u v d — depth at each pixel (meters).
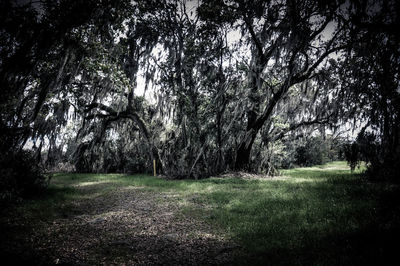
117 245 4.40
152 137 20.55
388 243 3.45
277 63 15.37
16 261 3.61
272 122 19.89
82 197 9.29
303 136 26.91
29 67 8.80
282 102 19.81
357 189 8.11
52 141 17.08
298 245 3.85
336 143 16.23
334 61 14.45
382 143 10.52
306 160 34.00
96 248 4.25
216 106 17.34
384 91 9.14
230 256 3.76
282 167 29.14
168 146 19.80
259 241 4.16
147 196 9.37
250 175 16.97
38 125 14.12
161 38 18.84
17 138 9.59
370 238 3.78
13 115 9.55
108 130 25.81
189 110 17.17
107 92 18.11
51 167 25.23
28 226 5.40
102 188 11.84
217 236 4.65
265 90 17.19
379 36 6.93
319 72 15.68
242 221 5.37
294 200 7.11
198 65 17.78
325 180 12.28
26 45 8.33
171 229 5.23
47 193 9.48
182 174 16.67
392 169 9.23
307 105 20.00
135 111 21.34
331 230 4.33
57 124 16.59
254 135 17.88
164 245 4.34
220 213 6.18
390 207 4.75
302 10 9.15
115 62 13.00
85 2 9.39
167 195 9.47
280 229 4.62
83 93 17.69
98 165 24.14
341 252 3.47
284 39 13.19
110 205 7.85
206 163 16.97
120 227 5.45
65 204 7.85
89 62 11.68
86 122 22.36
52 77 10.85
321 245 3.76
